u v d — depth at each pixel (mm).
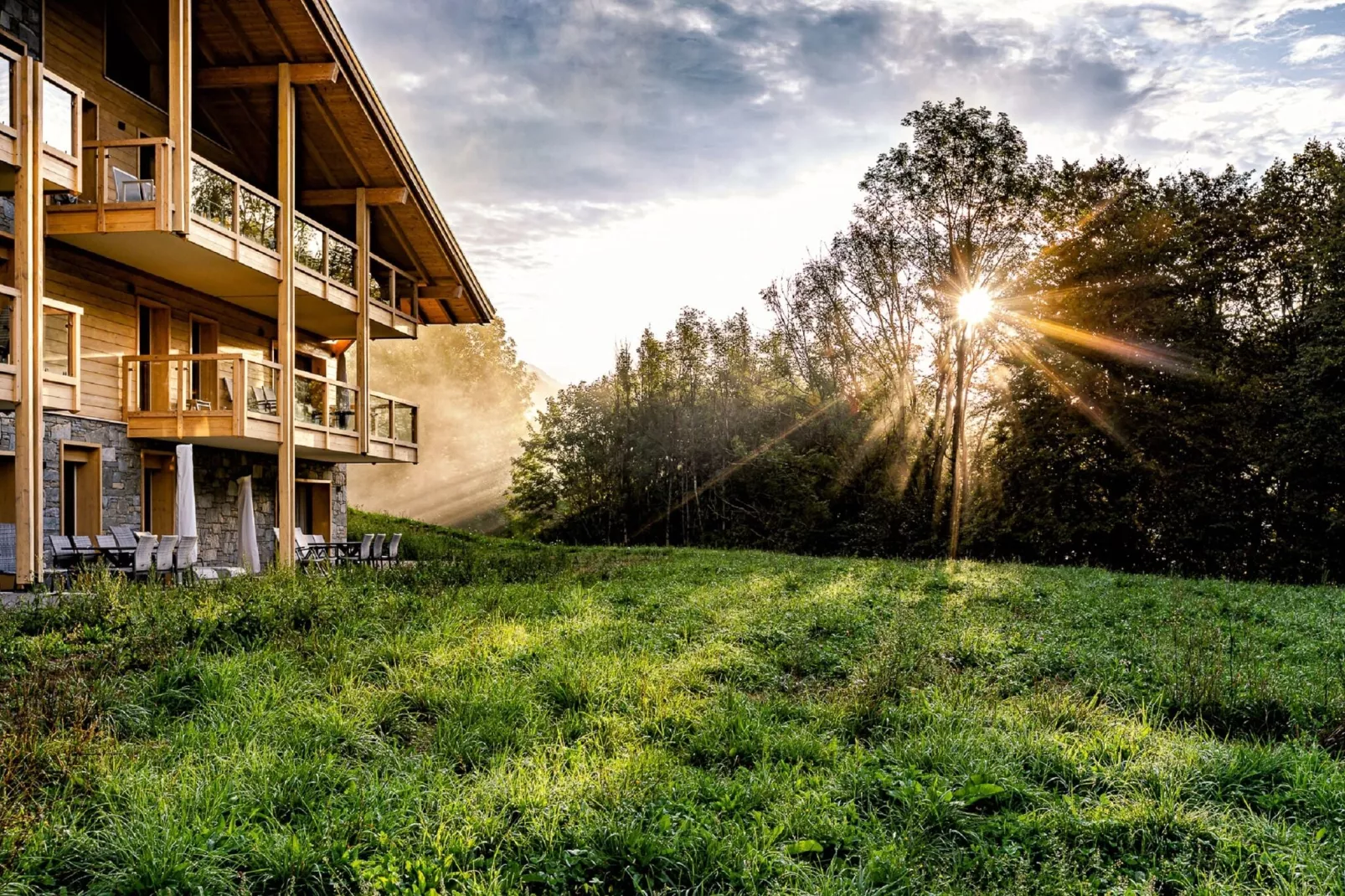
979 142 32531
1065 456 30312
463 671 8547
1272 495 28406
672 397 40688
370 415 22219
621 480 41000
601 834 5047
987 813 5715
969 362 34812
